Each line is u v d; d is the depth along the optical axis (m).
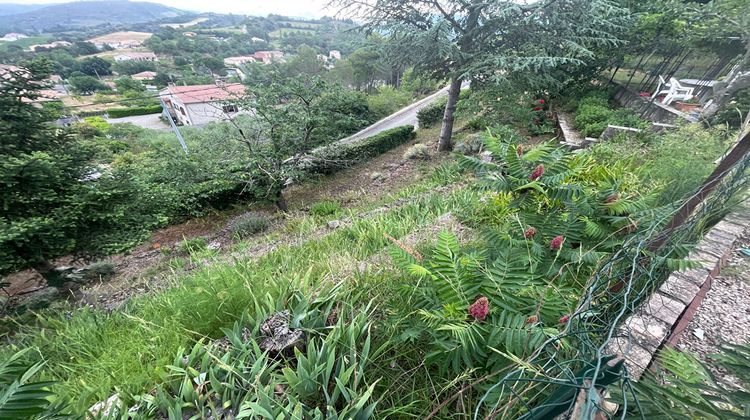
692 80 8.09
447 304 1.59
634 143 4.91
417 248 2.88
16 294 4.89
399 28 7.55
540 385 1.15
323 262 2.92
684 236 1.67
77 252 4.51
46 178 4.00
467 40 8.27
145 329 2.16
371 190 8.27
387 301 2.05
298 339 1.81
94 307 3.24
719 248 2.16
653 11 8.26
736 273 2.05
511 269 1.68
